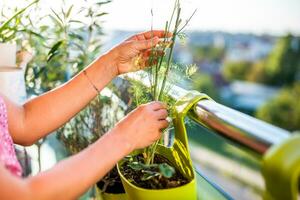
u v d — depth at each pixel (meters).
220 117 0.48
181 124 0.57
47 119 0.75
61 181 0.46
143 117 0.54
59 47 1.24
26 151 1.30
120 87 0.98
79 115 1.08
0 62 1.07
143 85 0.68
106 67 0.76
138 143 0.53
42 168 1.29
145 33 0.77
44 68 1.37
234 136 0.43
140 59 0.72
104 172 0.50
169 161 0.65
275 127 0.41
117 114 0.98
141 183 0.57
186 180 0.57
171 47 0.61
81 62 1.27
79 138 1.10
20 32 1.28
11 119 0.72
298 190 0.34
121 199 0.68
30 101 0.78
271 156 0.35
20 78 1.07
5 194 0.42
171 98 0.68
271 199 0.36
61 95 0.76
